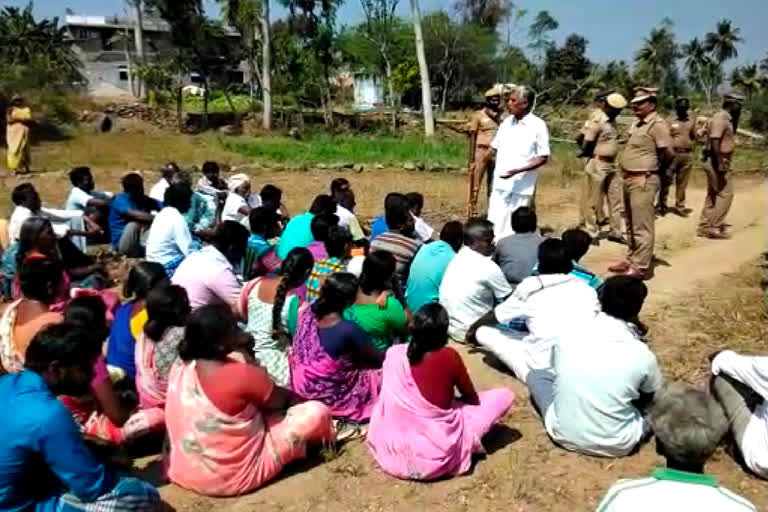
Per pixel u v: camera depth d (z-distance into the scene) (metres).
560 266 5.05
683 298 7.05
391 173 17.19
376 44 38.66
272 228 6.87
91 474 3.21
